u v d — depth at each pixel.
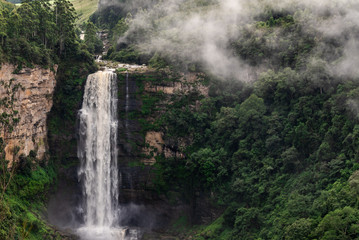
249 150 83.19
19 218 70.62
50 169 89.19
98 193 92.81
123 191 91.94
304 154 75.38
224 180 83.81
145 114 92.81
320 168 68.94
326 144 70.94
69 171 91.69
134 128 92.81
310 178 70.19
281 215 67.12
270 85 86.00
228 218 77.06
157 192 90.12
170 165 90.75
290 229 60.78
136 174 91.50
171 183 90.19
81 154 92.75
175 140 91.38
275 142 79.56
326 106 75.56
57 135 91.88
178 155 91.00
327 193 62.91
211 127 90.94
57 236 76.56
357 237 53.84
